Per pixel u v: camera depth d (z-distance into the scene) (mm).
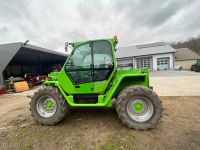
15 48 9500
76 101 3189
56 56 18031
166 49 24531
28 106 5059
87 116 3516
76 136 2602
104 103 2959
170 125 2898
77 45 3234
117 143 2334
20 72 19203
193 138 2408
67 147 2285
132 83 3178
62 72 3199
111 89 3012
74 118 3418
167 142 2318
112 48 3117
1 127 3164
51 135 2670
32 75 12938
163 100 4797
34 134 2736
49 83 3344
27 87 10266
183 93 5797
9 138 2633
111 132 2691
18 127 3107
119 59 25062
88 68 3137
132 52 26266
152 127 2707
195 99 4805
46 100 3203
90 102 3146
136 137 2492
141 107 2830
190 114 3473
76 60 3227
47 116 3123
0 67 9633
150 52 24562
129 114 2816
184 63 27484
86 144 2346
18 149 2287
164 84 8414
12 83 9391
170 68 23328
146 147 2209
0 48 9695
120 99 2816
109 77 3096
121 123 3057
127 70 3389
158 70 23156
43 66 22234
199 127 2793
